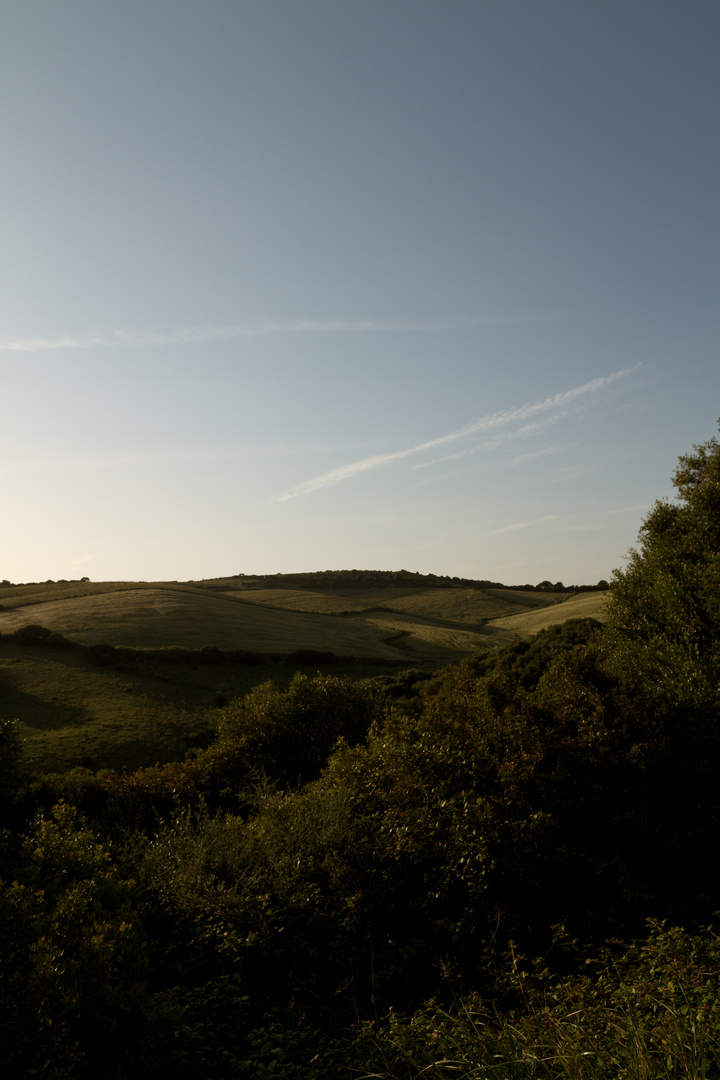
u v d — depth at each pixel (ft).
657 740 27.48
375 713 61.82
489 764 27.27
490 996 18.39
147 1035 15.31
